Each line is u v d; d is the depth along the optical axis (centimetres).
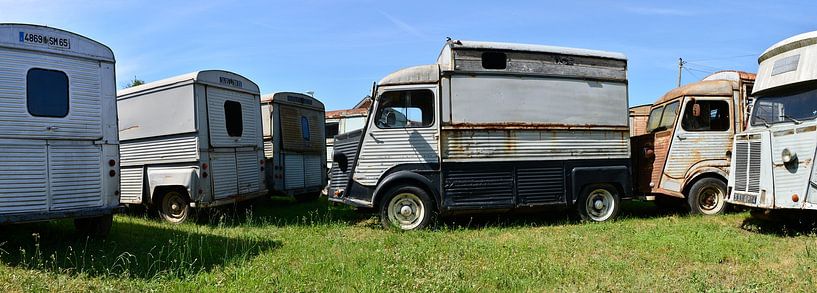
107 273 534
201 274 525
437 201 795
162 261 577
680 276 510
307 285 485
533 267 546
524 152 823
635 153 984
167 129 933
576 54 855
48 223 820
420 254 606
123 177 997
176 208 934
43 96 624
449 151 796
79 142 652
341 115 1778
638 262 573
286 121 1182
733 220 841
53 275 525
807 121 675
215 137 931
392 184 807
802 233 716
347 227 832
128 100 1001
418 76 804
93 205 662
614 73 873
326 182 1338
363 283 482
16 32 606
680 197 901
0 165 588
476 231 788
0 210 587
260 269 551
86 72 664
